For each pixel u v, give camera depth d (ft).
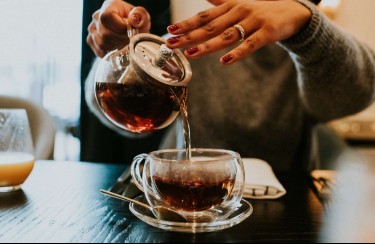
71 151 7.52
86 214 1.86
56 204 2.01
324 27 2.42
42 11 7.01
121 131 3.91
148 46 1.91
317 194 2.24
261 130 3.91
